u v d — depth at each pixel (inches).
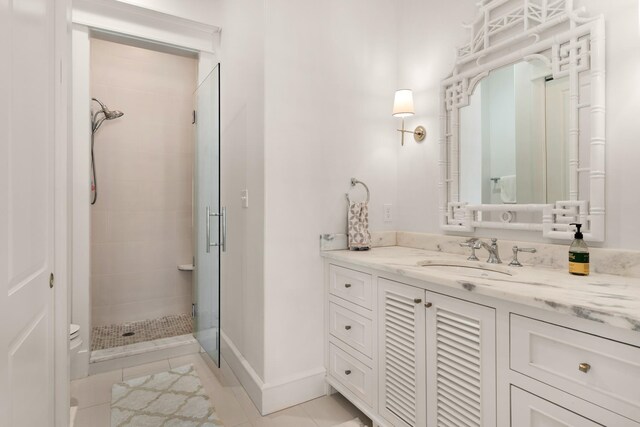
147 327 123.0
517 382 41.7
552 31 58.9
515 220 64.6
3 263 31.9
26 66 38.2
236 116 91.4
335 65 82.1
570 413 36.7
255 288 77.9
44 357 45.9
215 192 89.0
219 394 80.4
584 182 54.6
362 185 86.3
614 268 50.6
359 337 69.4
